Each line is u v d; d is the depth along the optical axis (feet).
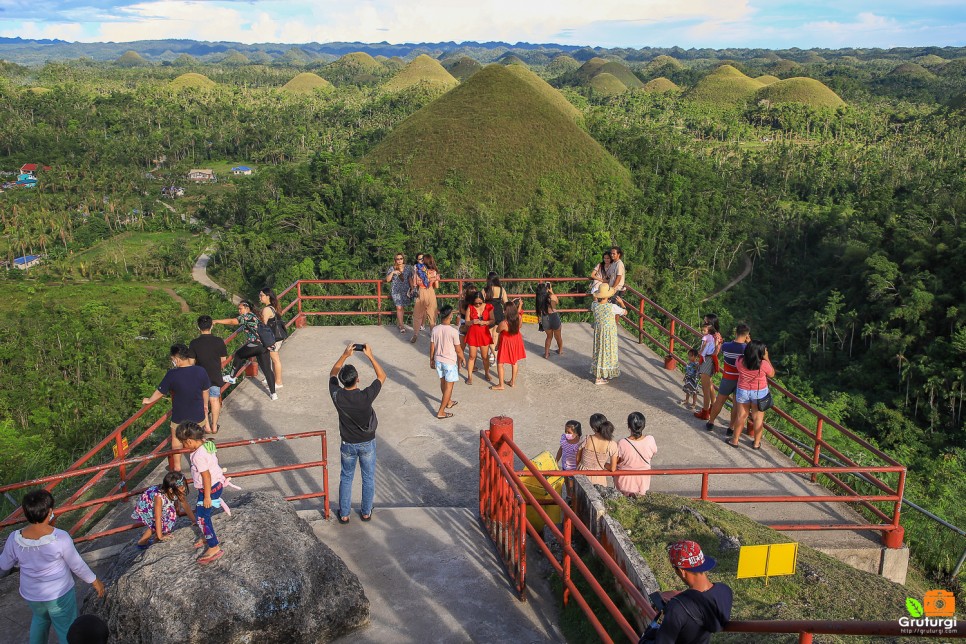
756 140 654.12
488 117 376.07
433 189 342.03
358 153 439.63
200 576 16.69
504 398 36.37
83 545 23.54
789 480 29.22
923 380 187.83
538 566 21.56
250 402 35.19
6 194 465.47
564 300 100.83
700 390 37.35
